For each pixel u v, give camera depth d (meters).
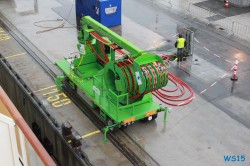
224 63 18.88
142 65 12.57
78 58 15.59
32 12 25.75
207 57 19.48
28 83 17.22
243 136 13.66
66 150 13.00
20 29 23.05
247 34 22.50
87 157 12.43
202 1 28.34
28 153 4.23
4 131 3.82
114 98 13.08
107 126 12.90
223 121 14.52
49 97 16.08
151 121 14.41
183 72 18.03
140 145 13.12
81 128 14.02
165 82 12.91
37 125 15.84
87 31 14.73
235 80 17.30
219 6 27.39
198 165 12.20
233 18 25.17
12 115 4.45
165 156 12.62
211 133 13.81
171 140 13.40
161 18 24.98
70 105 15.50
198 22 24.28
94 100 13.85
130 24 24.05
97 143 13.20
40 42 21.36
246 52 20.12
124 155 12.65
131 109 13.38
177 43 18.48
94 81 13.98
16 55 19.84
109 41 13.83
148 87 12.58
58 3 27.56
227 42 21.33
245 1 26.98
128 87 12.69
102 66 15.63
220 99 15.93
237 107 15.40
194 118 14.67
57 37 22.03
